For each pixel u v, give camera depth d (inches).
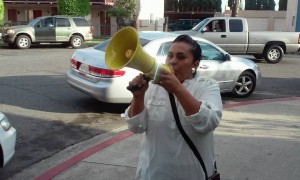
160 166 85.1
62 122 257.6
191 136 82.2
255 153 197.6
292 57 746.8
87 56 280.4
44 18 797.2
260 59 680.4
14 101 307.7
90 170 175.8
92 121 262.7
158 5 1288.1
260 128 244.8
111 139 219.5
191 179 84.9
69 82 295.6
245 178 167.5
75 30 815.7
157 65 69.2
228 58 334.0
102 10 1286.9
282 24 1673.2
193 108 75.0
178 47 82.0
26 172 178.2
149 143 87.0
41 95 331.3
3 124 162.2
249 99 355.3
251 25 1706.4
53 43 811.4
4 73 446.3
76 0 1018.1
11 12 1224.8
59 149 208.8
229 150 201.3
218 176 89.7
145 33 302.8
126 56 67.7
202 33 600.1
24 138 223.1
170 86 71.1
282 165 182.2
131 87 77.5
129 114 86.2
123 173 172.9
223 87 335.6
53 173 172.9
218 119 80.1
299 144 212.8
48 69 488.4
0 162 159.6
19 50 742.5
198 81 85.0
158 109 84.4
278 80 469.4
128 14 1167.6
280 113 285.9
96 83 267.7
